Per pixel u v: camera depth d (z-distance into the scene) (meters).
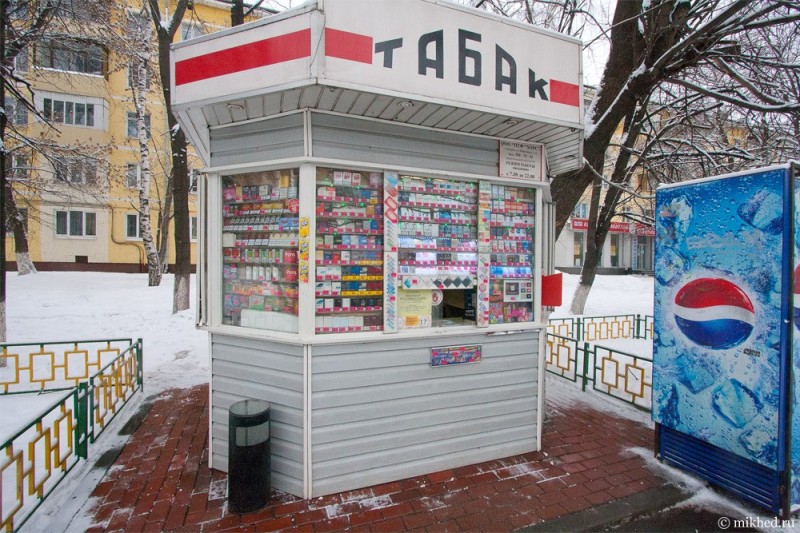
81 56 11.19
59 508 2.88
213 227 3.38
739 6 4.36
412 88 2.90
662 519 2.95
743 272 3.02
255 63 2.82
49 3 8.30
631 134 8.09
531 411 3.81
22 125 15.53
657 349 3.64
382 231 3.36
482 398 3.60
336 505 2.98
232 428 2.88
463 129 3.52
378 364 3.24
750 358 2.98
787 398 2.83
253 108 3.07
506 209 3.80
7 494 3.01
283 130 3.15
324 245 3.20
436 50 2.98
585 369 5.74
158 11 9.60
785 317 2.81
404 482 3.29
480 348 3.57
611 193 10.73
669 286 3.54
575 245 28.34
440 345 3.44
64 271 19.50
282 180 3.27
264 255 3.33
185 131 3.63
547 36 3.41
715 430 3.20
